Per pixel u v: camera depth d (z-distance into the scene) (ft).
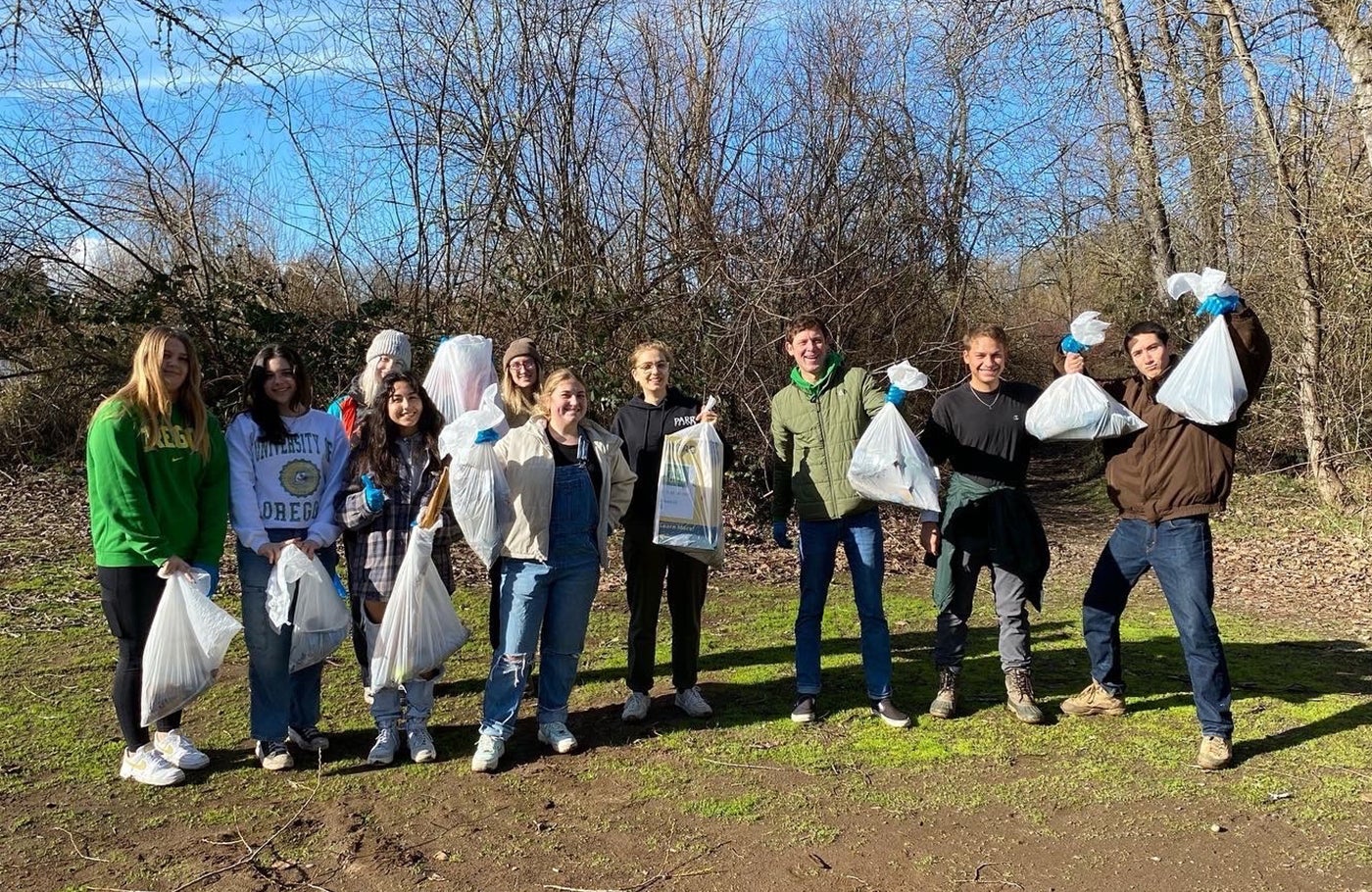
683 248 33.60
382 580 12.48
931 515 13.84
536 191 34.78
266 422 12.27
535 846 10.36
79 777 12.00
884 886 9.54
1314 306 36.29
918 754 12.94
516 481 12.46
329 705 14.75
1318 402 37.83
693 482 13.55
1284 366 39.81
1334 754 12.85
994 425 13.78
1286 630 20.47
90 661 16.53
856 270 36.65
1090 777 12.14
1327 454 37.70
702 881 9.64
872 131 38.99
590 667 16.88
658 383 14.28
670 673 16.63
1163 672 16.71
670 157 36.40
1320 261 35.55
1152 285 48.78
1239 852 10.21
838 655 17.88
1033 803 11.43
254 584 12.07
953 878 9.69
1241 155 36.17
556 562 12.81
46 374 34.14
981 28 38.17
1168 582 12.90
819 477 13.98
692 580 14.14
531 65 34.47
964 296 40.29
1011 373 52.70
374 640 12.59
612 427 14.58
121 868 9.85
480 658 17.15
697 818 11.02
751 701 15.12
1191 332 44.80
